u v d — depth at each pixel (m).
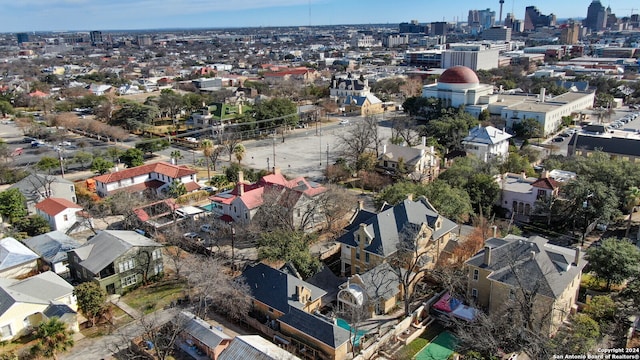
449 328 65.88
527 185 107.06
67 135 184.62
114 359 59.53
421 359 59.59
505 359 56.12
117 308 71.31
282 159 151.12
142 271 77.56
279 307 64.56
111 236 79.00
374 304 67.00
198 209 104.38
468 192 102.38
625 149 132.75
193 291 74.19
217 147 149.00
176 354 60.12
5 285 67.31
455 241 83.81
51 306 65.12
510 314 58.81
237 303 65.88
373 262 76.06
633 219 100.56
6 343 61.88
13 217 98.38
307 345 59.88
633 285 66.19
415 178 116.88
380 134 179.25
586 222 92.62
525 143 156.12
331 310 69.00
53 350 56.50
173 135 181.75
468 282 69.50
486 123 176.88
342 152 147.12
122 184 116.19
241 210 96.50
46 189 106.50
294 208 93.38
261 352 53.81
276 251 75.50
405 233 75.81
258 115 188.38
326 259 85.88
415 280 75.00
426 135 158.25
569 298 65.75
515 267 62.66
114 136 172.75
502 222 97.81
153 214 102.75
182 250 89.12
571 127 188.50
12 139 178.00
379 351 61.06
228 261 84.06
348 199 102.12
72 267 77.81
